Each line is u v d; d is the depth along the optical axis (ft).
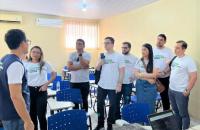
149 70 10.66
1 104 5.65
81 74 12.71
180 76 10.62
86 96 13.02
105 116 11.78
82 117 7.04
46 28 22.59
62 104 9.86
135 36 19.35
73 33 24.32
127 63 13.20
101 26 25.27
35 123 9.96
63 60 23.90
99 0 15.87
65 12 21.07
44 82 10.11
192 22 13.38
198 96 13.15
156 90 11.26
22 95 5.62
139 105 7.91
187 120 10.85
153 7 16.88
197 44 13.08
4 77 5.39
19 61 5.46
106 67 10.94
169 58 12.87
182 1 14.08
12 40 5.47
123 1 16.15
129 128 6.12
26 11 21.08
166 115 5.54
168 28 15.43
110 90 10.88
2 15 20.48
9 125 5.77
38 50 10.03
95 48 25.73
